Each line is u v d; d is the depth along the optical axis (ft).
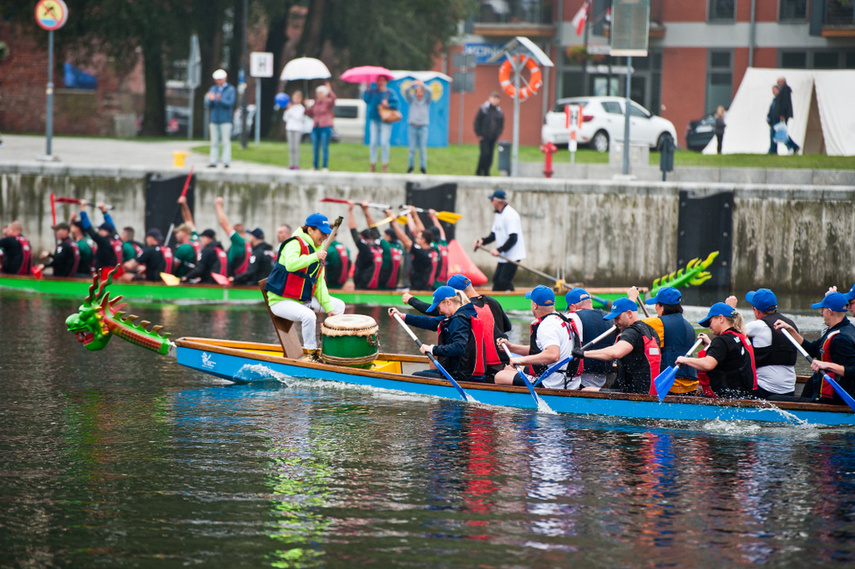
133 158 179.93
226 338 101.81
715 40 291.17
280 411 71.97
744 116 208.74
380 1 267.59
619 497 53.83
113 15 251.19
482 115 167.84
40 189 161.48
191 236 138.82
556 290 127.85
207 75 269.03
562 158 199.82
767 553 46.34
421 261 133.49
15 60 287.48
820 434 67.41
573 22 281.13
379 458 60.44
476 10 295.28
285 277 81.05
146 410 71.61
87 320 80.69
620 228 160.86
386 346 102.22
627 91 163.53
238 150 197.16
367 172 171.94
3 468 57.31
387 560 44.93
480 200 160.45
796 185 160.76
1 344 96.02
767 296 72.33
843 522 50.34
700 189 159.84
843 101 201.46
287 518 49.96
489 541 47.29
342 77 166.09
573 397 71.51
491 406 73.92
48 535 47.34
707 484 56.18
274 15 266.77
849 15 276.00
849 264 159.94
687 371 72.43
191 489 54.13
